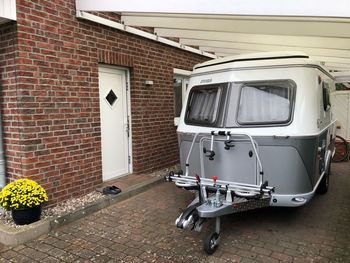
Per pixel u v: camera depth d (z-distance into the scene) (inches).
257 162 154.0
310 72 158.7
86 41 207.3
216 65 174.1
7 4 162.7
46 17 182.1
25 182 166.7
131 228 170.2
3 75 177.5
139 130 257.1
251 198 140.0
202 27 209.5
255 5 145.6
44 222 164.2
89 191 214.5
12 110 176.6
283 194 155.6
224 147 159.9
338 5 133.8
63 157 195.6
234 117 161.2
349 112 417.1
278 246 148.9
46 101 184.2
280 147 151.0
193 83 186.1
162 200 214.4
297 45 236.5
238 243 152.3
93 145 215.8
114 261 137.4
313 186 163.9
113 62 228.7
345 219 180.5
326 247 147.3
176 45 291.9
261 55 164.4
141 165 261.7
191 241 155.2
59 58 190.7
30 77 175.3
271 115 155.6
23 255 142.9
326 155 209.3
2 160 182.5
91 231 166.7
